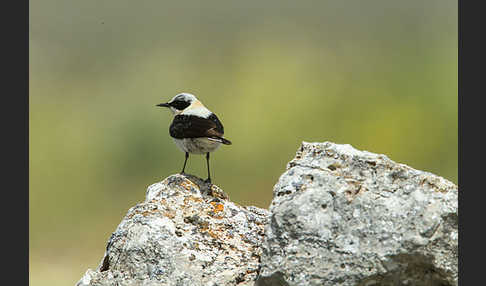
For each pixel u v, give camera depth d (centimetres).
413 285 580
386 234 575
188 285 635
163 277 641
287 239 586
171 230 675
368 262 570
